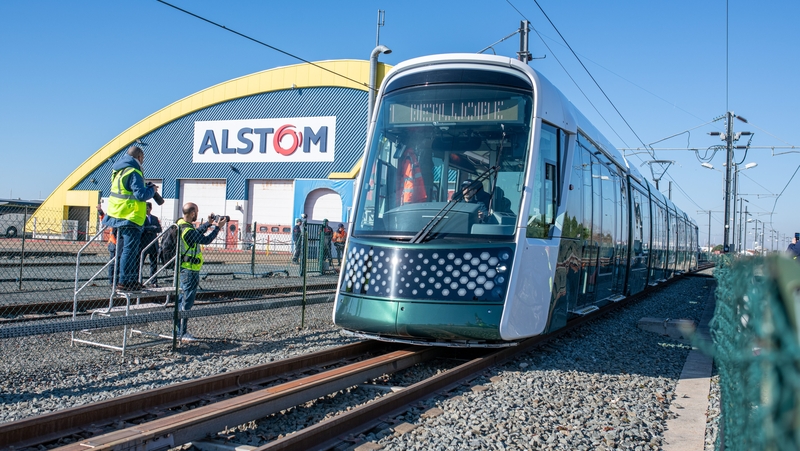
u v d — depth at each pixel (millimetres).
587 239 9680
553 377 6984
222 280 16828
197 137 40375
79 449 3854
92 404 4852
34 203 44844
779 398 1376
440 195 7789
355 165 36656
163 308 9461
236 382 6191
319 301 10984
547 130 8141
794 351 1317
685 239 28328
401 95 8359
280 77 38312
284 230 38281
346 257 8062
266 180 38969
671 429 5238
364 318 7480
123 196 8391
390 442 4578
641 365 8039
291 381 6191
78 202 43438
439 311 7137
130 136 42125
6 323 9672
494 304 7062
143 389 6191
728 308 2371
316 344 8977
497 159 7754
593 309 9906
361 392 6285
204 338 9195
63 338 8891
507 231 7398
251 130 39062
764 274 1478
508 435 4824
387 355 7395
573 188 8938
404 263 7461
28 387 6168
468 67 8180
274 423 5152
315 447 4348
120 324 7480
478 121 7926
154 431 4156
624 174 13336
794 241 18312
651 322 11266
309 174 37625
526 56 18531
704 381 7160
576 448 4652
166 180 41031
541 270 7691
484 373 7035
